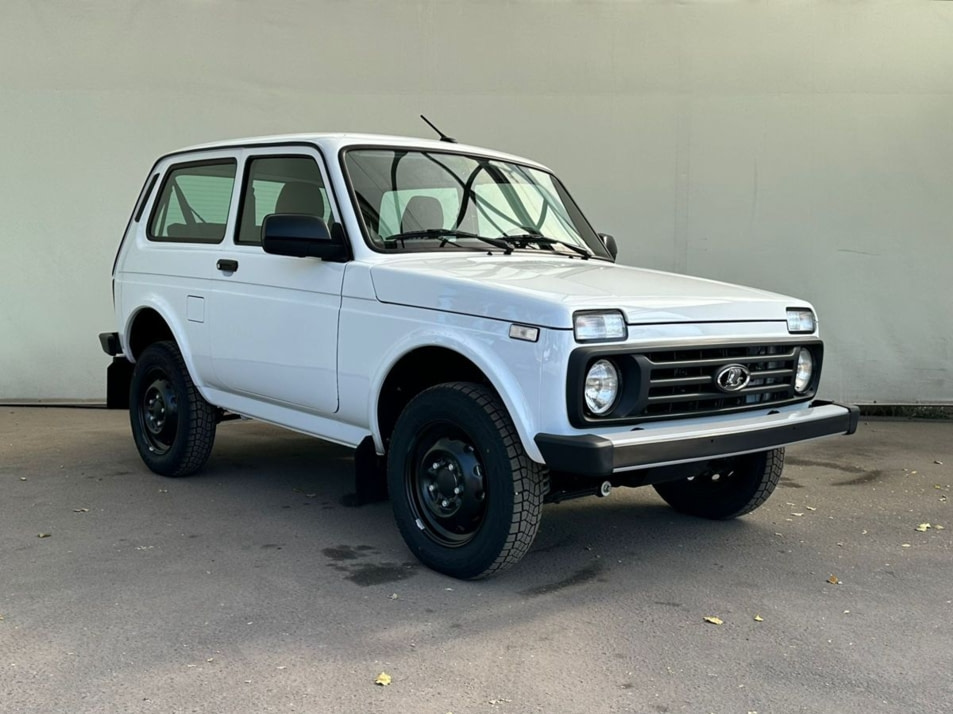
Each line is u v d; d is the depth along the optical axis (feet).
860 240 27.09
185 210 17.85
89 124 27.73
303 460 20.61
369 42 27.45
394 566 13.28
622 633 10.95
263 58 27.63
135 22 27.45
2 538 14.38
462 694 9.28
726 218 27.35
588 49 27.07
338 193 14.15
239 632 10.73
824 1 26.45
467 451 12.34
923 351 27.32
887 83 26.61
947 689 9.57
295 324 14.62
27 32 27.37
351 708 8.93
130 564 13.17
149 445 18.79
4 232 27.81
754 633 11.02
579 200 27.48
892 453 22.27
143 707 8.86
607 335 11.02
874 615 11.66
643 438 10.94
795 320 13.46
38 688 9.23
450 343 11.97
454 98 27.50
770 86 26.84
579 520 16.08
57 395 28.40
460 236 14.85
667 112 27.09
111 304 28.27
